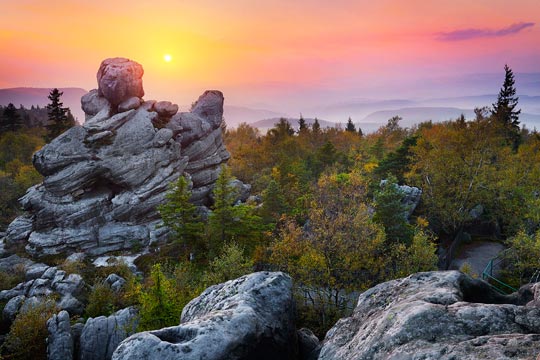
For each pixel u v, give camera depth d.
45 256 46.69
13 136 111.94
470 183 43.50
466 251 44.78
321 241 30.11
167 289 23.92
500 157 46.78
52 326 29.98
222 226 41.66
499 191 46.88
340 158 91.50
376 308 13.18
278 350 14.05
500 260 40.72
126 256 47.62
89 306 35.31
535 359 7.85
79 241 48.16
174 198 43.41
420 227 41.06
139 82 58.91
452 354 8.77
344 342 12.42
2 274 41.38
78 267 43.44
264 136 138.00
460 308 10.59
